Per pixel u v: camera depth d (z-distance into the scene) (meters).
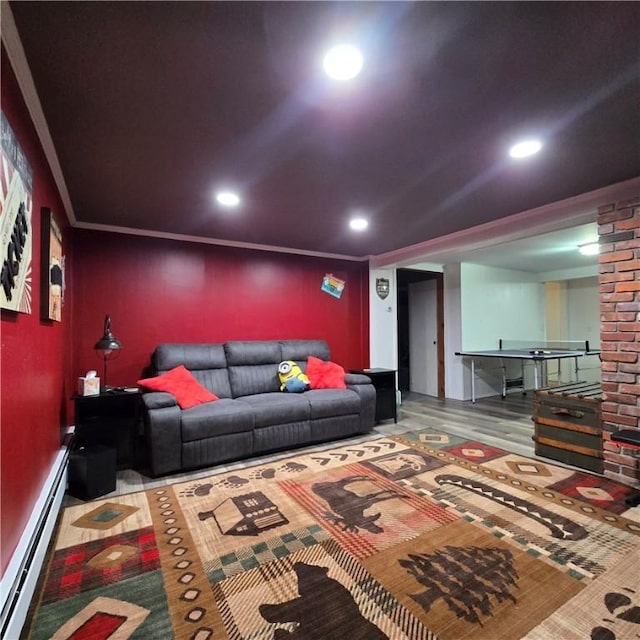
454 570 1.66
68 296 3.19
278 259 4.58
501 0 1.12
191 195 2.77
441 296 6.09
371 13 1.17
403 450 3.33
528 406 5.25
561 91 1.58
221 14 1.17
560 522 2.06
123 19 1.19
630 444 2.26
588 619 1.38
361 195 2.79
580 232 4.11
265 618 1.39
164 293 3.84
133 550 1.82
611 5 1.14
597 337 6.78
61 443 2.72
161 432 2.77
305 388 3.98
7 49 1.29
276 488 2.54
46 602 1.47
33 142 1.74
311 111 1.71
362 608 1.44
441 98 1.62
